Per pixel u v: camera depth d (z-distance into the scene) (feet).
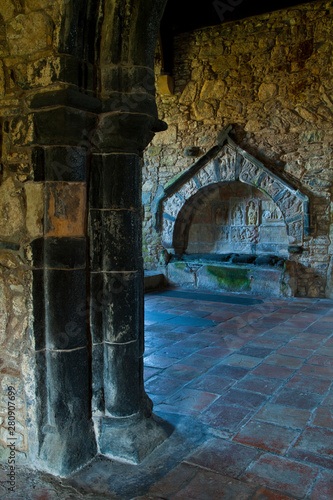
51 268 7.21
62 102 6.64
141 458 7.59
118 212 7.67
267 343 14.65
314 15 21.33
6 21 7.08
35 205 7.22
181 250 26.76
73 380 7.44
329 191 21.66
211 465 7.47
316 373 11.83
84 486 6.94
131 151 7.71
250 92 23.17
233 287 24.06
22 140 7.15
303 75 21.81
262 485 6.89
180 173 25.43
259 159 23.08
